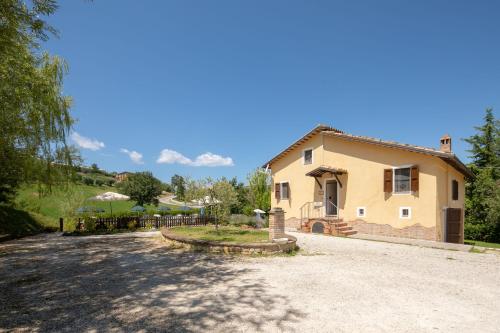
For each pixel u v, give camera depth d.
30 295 6.05
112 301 5.62
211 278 7.23
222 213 14.35
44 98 11.23
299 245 12.37
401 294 6.09
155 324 4.56
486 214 20.48
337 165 18.08
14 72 7.74
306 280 7.03
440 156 13.38
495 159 27.75
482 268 8.63
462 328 4.57
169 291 6.21
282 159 21.86
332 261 9.20
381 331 4.40
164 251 11.19
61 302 5.60
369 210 16.33
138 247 12.40
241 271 7.91
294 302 5.55
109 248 12.23
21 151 11.60
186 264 8.80
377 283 6.86
